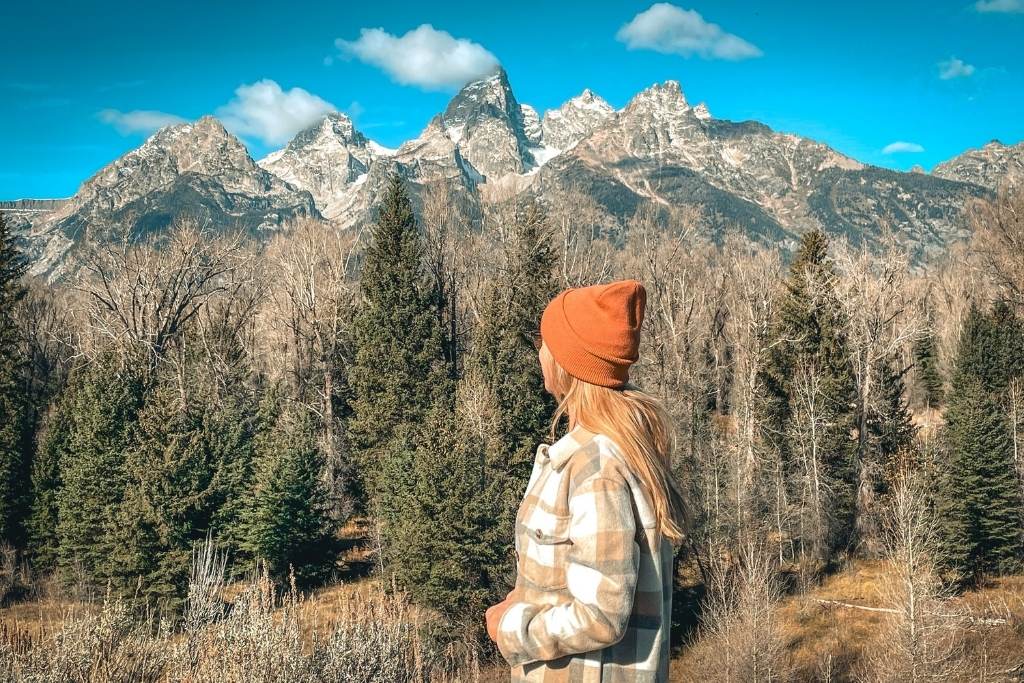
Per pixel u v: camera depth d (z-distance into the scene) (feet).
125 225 143.23
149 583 87.20
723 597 72.13
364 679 17.98
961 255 181.06
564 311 5.57
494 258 144.05
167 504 90.33
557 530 5.21
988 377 135.23
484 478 81.30
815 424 113.19
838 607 88.48
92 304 139.85
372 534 109.40
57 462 113.70
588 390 5.44
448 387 131.85
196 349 152.05
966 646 63.98
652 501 5.18
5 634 16.81
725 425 143.54
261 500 98.43
